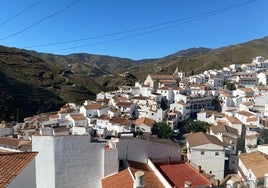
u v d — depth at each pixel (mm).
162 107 133000
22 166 17438
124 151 32844
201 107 133250
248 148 76188
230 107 125688
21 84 166500
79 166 28688
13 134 90125
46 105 157125
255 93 138250
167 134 95188
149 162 33594
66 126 100625
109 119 100250
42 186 27625
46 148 27500
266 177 27391
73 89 196000
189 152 62750
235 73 195750
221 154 61219
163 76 175750
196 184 30141
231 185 27359
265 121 98812
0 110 132375
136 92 156750
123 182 27312
